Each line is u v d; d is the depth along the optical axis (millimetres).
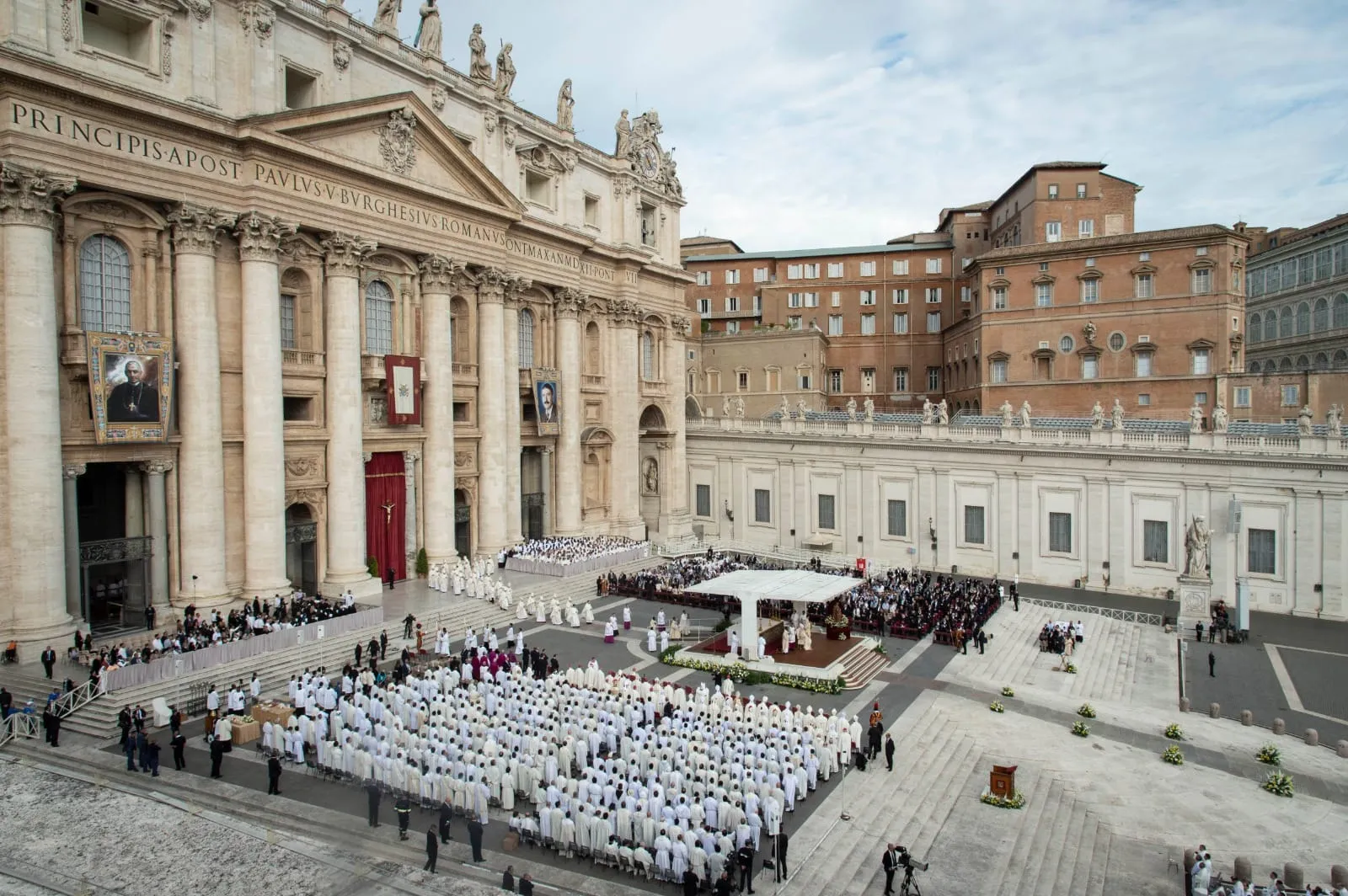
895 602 45656
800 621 39250
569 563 49938
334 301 42250
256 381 38344
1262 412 62375
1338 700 34406
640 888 19906
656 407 67625
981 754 28594
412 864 20500
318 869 20000
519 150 54312
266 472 38531
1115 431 52562
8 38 30141
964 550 58125
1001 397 72188
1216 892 20562
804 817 23406
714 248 104438
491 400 51750
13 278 30641
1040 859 22094
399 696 29094
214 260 37312
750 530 68500
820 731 27766
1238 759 28672
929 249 91125
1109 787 26625
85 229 33625
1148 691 35781
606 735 26953
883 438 60875
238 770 25359
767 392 84875
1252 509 48844
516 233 53875
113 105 32938
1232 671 38000
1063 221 76750
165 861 20094
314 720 27344
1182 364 65438
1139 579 51844
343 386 42469
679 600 47844
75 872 19500
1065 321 69500
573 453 58906
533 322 57219
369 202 43562
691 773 23984
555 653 38344
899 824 23391
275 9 39531
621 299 62938
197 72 36500
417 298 47312
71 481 33375
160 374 34844
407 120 44844
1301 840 23781
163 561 35969
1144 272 66625
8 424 30797
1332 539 46594
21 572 30969
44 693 28516
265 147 38156
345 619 36281
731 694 31781
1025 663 38625
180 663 30000
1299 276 88938
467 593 44312
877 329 92188
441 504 48031
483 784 22844
